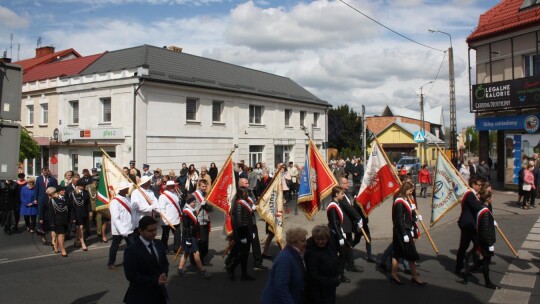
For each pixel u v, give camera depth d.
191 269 9.31
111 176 11.68
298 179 21.34
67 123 27.03
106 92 24.69
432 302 6.94
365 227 9.66
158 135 24.34
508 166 22.53
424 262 9.55
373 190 9.65
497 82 21.78
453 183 9.58
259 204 9.68
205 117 27.27
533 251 10.31
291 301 4.52
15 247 11.65
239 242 8.36
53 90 27.78
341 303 6.93
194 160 26.52
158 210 10.42
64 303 7.02
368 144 52.41
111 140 24.30
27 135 24.59
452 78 24.66
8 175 4.56
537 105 20.05
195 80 26.70
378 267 9.22
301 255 4.84
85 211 11.62
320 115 39.28
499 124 22.27
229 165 10.30
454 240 11.97
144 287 4.91
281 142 33.81
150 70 24.66
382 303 6.92
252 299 7.22
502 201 18.91
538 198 19.72
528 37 21.28
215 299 7.21
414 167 33.81
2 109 4.50
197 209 9.25
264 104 32.12
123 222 9.25
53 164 26.47
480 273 8.66
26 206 13.78
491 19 23.86
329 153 50.75
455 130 24.56
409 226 7.98
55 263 9.81
